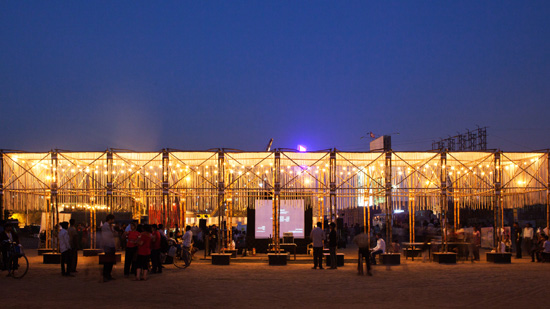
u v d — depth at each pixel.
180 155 23.67
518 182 24.84
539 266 21.12
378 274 18.17
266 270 19.77
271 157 23.86
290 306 11.38
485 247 33.38
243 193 27.50
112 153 23.39
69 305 11.45
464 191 26.70
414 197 26.31
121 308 11.10
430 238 24.84
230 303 11.78
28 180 24.33
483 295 12.99
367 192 26.06
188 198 27.53
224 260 22.25
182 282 15.78
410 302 11.91
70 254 17.28
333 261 20.36
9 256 16.72
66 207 32.12
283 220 29.41
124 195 26.59
